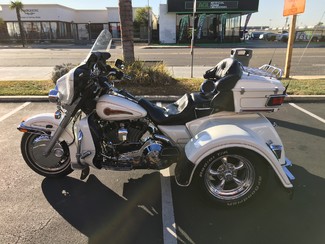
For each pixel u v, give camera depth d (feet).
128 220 10.25
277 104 10.91
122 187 12.23
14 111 22.22
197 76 36.06
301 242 9.18
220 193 10.70
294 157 14.65
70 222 10.13
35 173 13.21
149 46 93.81
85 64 10.85
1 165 13.94
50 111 22.20
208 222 10.13
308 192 11.74
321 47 85.92
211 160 10.21
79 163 11.44
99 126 11.46
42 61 55.01
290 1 30.99
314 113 21.59
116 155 11.46
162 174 13.21
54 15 123.54
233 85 10.66
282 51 73.00
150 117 11.28
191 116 11.35
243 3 102.53
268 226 9.91
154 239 9.39
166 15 106.93
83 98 10.99
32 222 10.11
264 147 10.07
